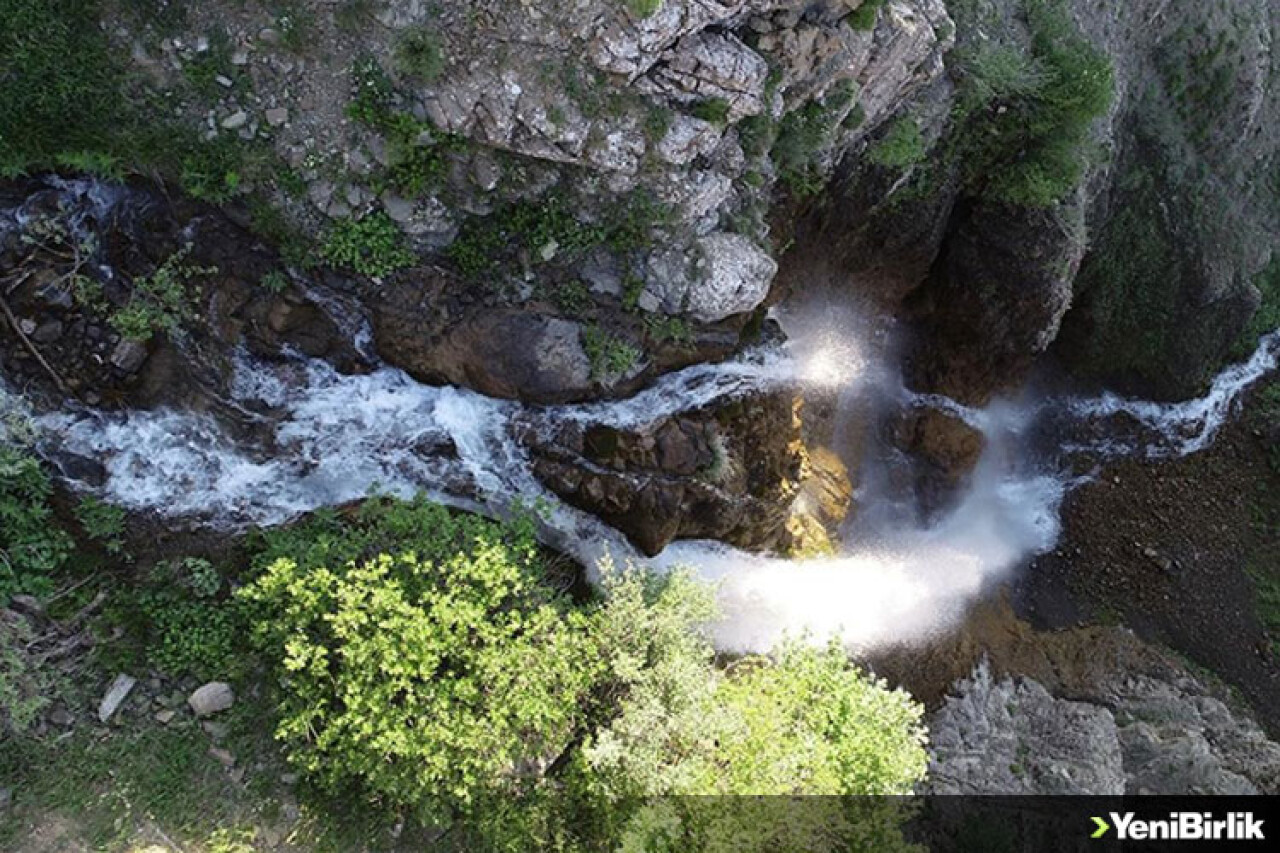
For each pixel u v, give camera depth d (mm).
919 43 15133
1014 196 18422
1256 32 22406
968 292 19906
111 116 12430
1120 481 23516
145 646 12742
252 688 12891
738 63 12820
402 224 13477
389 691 11469
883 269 19422
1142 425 23812
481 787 12305
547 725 12359
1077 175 18250
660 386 15617
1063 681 21188
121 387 13227
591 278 14602
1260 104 22766
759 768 12148
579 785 12656
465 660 12180
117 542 12898
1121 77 20875
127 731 12359
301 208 13227
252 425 13961
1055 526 22984
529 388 14836
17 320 12703
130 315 12914
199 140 12680
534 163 13164
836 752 12609
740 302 15156
